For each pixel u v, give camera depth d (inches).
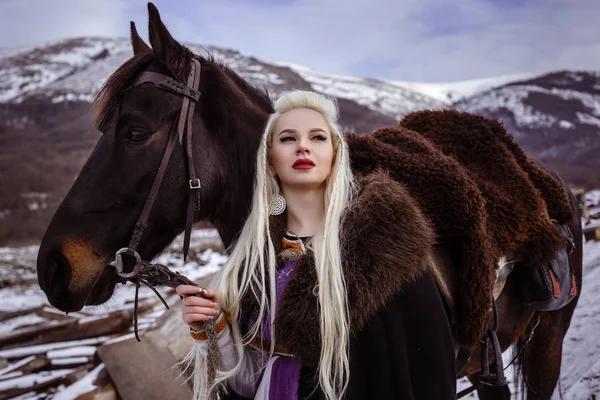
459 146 71.9
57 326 170.4
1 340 163.8
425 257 47.2
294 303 45.6
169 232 59.2
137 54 62.3
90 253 54.6
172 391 108.3
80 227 54.6
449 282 58.5
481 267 56.8
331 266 45.7
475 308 56.6
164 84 57.1
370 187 49.6
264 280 48.1
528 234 66.9
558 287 70.3
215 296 47.6
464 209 57.2
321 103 51.6
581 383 113.4
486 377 63.9
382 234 46.1
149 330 123.0
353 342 46.3
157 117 56.3
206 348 48.3
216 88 60.6
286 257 49.1
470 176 66.8
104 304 63.1
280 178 50.6
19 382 137.6
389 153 59.3
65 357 154.5
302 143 49.0
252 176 61.3
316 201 51.0
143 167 55.6
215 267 287.1
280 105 52.3
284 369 46.8
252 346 50.1
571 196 90.0
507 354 141.4
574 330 142.2
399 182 57.7
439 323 46.7
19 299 264.8
